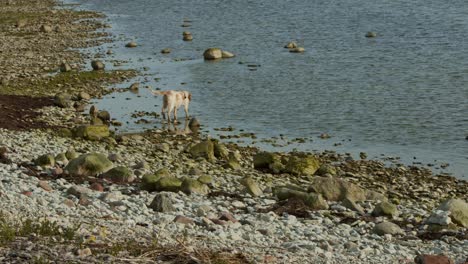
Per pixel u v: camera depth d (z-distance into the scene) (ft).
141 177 104.17
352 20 286.46
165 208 81.41
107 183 96.73
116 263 52.80
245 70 207.62
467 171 123.34
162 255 56.49
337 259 66.95
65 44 252.62
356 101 170.60
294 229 79.41
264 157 120.88
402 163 127.85
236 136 144.15
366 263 66.64
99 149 124.88
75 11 345.31
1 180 86.99
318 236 76.23
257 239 71.67
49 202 77.97
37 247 54.54
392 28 266.57
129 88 185.57
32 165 104.01
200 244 64.39
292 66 211.41
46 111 156.35
